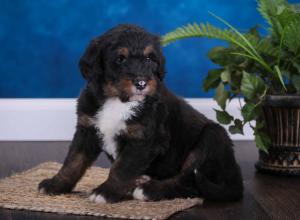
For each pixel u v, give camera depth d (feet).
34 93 7.88
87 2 7.77
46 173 6.18
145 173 5.70
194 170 5.58
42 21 7.77
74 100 7.87
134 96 5.26
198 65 7.92
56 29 7.79
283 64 6.50
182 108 5.73
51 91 7.89
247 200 5.69
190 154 5.62
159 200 5.46
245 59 6.53
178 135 5.64
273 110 6.41
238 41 6.44
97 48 5.37
